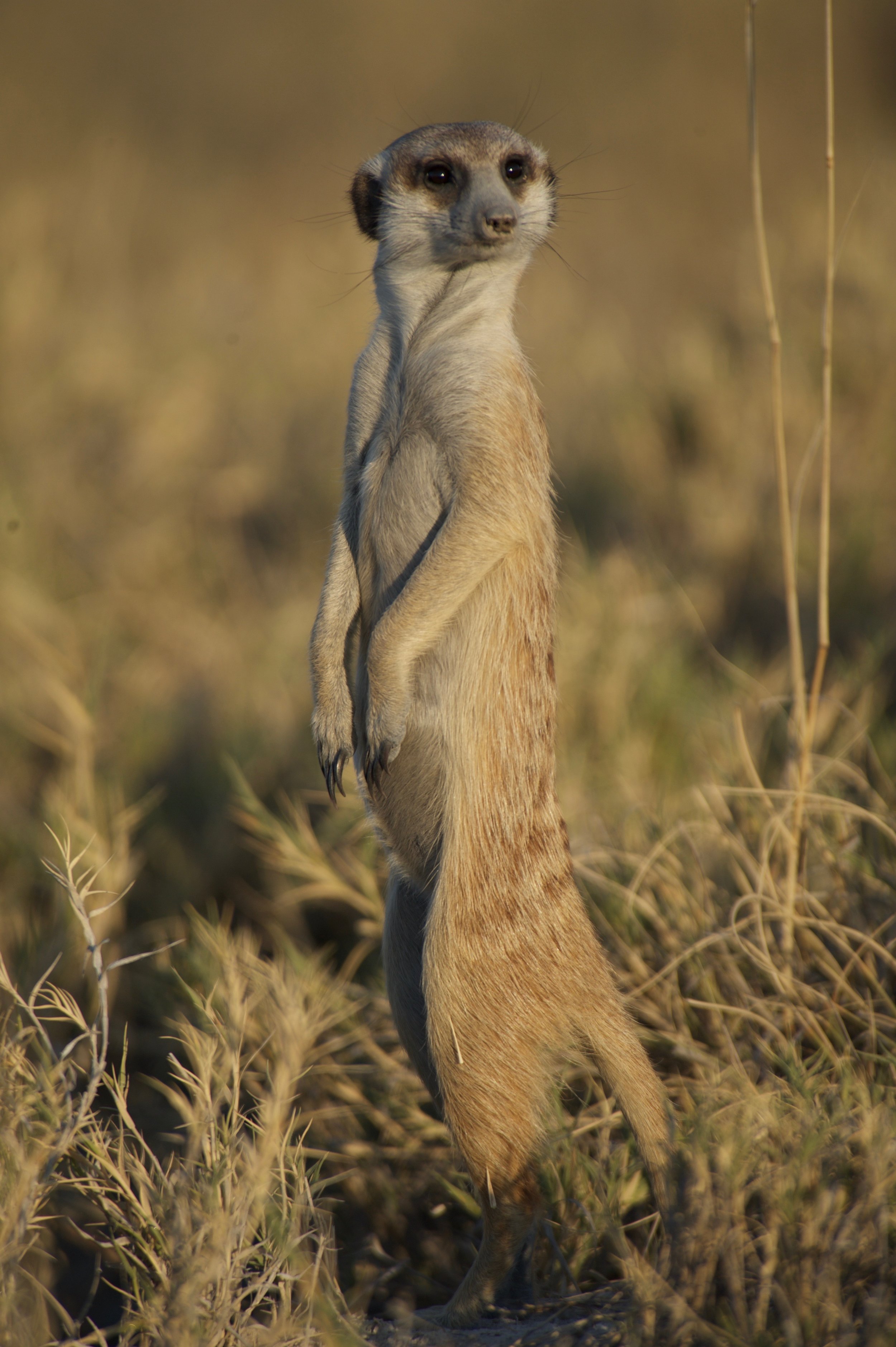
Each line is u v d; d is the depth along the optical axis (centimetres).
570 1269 498
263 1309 499
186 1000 680
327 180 2445
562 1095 588
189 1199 452
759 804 686
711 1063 564
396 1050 647
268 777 901
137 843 859
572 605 985
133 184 2081
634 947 638
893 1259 440
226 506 1314
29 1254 550
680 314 1664
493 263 555
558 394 1507
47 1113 459
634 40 2962
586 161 2534
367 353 585
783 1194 443
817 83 2736
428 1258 574
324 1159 567
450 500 535
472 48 3025
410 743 544
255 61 2997
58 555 1158
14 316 1386
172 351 1520
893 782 736
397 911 566
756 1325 414
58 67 2823
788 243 1414
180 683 1045
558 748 856
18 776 918
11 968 711
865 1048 572
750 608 1077
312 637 584
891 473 1154
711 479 1214
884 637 883
